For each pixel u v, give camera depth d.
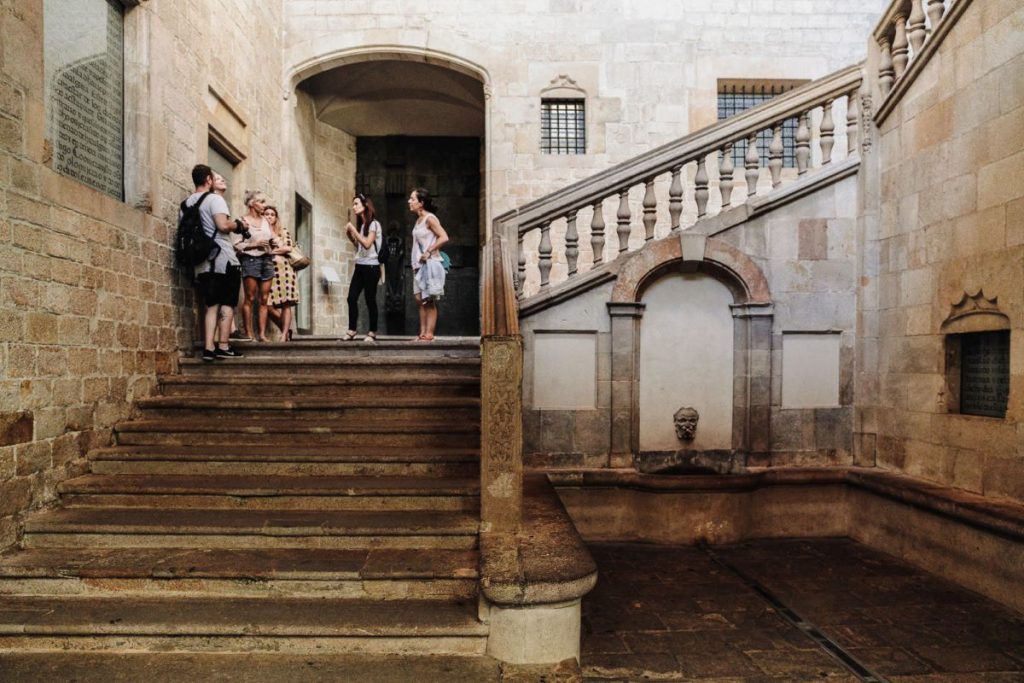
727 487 5.67
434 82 11.03
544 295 5.87
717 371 6.15
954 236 4.96
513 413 3.73
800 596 4.49
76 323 4.27
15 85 3.65
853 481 5.82
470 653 3.22
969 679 3.36
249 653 3.18
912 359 5.48
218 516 3.96
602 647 3.72
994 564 4.36
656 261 5.93
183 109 6.00
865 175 6.00
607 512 5.85
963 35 4.84
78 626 3.13
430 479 4.38
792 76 9.80
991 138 4.57
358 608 3.37
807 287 6.07
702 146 5.96
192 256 5.52
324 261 11.59
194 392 5.35
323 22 9.77
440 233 6.62
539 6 9.79
